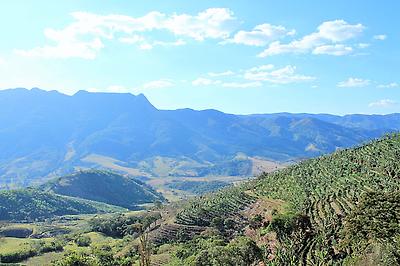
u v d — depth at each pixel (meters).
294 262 81.81
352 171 118.69
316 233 90.81
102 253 135.00
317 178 126.94
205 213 140.00
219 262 86.69
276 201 126.88
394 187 91.00
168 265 98.94
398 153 112.94
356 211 79.56
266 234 103.00
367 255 65.69
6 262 150.00
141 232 52.78
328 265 73.56
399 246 62.16
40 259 152.62
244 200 140.88
